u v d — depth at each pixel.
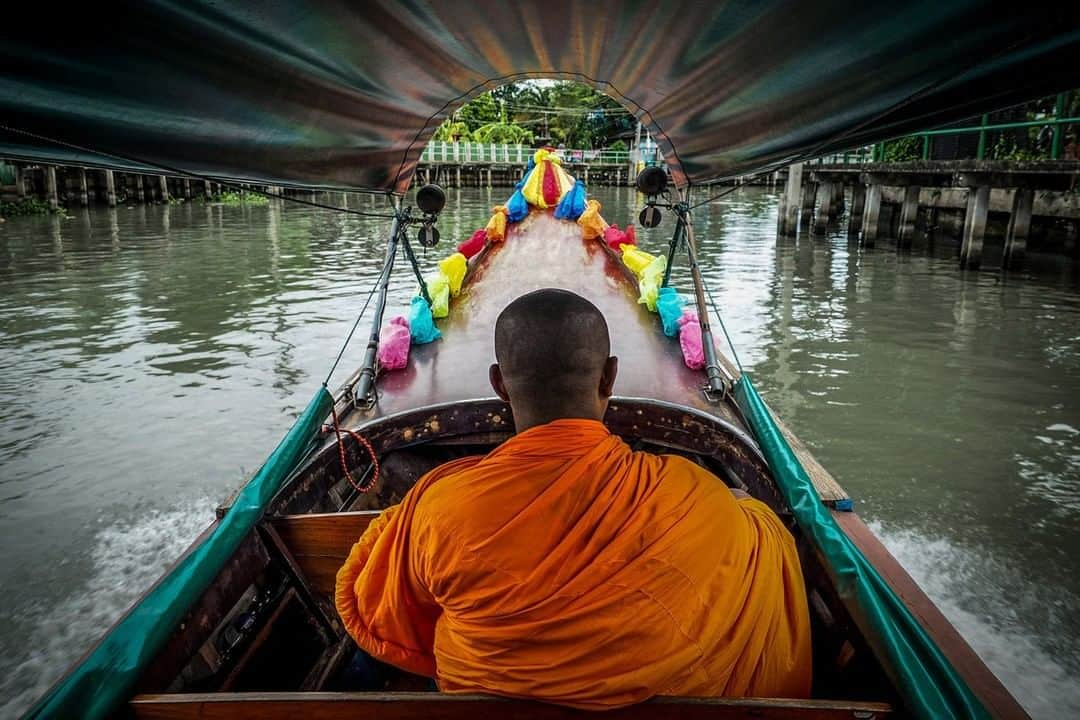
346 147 2.56
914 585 1.82
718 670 1.06
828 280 9.35
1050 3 1.32
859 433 4.78
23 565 3.61
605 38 2.17
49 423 5.07
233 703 1.20
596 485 1.04
